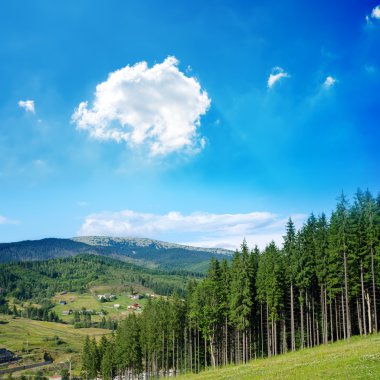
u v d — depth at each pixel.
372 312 81.50
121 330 129.75
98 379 160.88
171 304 105.56
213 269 87.25
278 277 77.75
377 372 31.50
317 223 82.50
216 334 92.25
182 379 66.94
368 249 70.75
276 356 74.81
